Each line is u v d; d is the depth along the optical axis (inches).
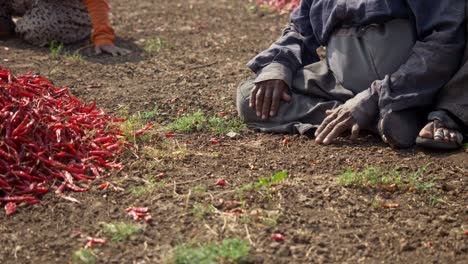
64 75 355.3
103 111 299.9
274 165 249.3
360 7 264.4
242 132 281.7
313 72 284.8
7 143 236.5
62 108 270.7
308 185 232.4
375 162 250.2
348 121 261.0
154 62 383.2
